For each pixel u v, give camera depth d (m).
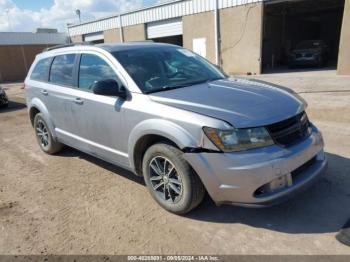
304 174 3.12
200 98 3.22
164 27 20.81
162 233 3.07
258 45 16.17
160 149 3.24
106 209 3.58
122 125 3.62
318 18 26.64
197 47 18.98
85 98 4.10
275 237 2.89
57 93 4.69
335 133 5.60
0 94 11.43
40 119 5.45
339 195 3.49
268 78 14.10
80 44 4.57
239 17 16.55
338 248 2.67
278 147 2.86
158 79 3.74
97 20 25.98
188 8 18.72
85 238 3.07
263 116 2.89
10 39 28.64
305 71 16.45
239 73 17.34
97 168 4.81
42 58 5.45
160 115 3.17
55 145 5.40
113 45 4.26
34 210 3.66
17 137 7.10
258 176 2.73
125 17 23.11
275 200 2.82
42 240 3.08
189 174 3.07
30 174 4.75
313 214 3.19
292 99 3.35
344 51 13.32
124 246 2.91
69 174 4.64
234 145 2.77
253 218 3.21
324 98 8.79
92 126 4.14
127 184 4.18
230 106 3.01
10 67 28.89
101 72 3.99
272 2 15.37
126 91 3.61
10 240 3.11
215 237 2.96
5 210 3.70
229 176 2.79
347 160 4.36
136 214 3.43
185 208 3.23
